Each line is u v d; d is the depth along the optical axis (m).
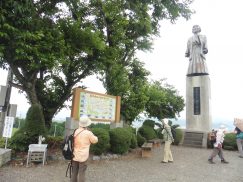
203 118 18.52
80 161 5.51
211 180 7.60
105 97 12.10
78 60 11.52
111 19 12.06
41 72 11.83
